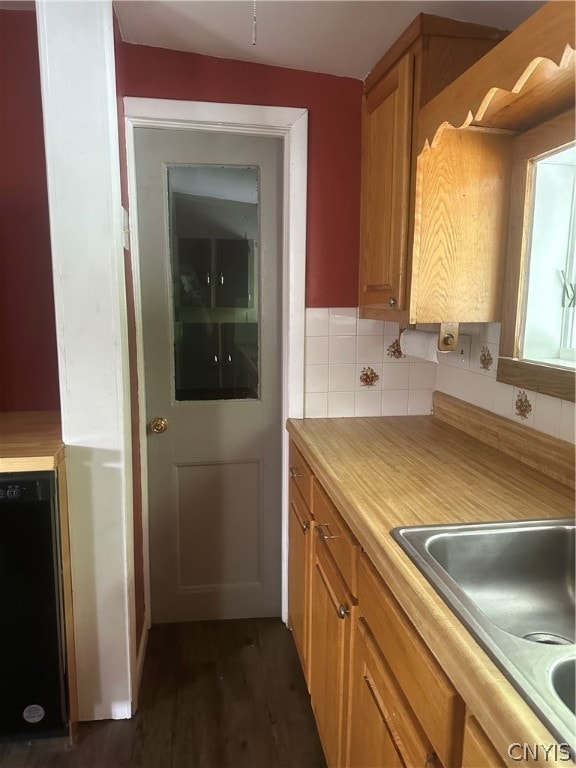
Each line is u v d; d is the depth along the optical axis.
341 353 2.16
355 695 1.27
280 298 2.21
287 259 2.11
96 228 1.57
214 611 2.37
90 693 1.79
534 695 0.67
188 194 2.12
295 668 2.08
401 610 1.01
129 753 1.69
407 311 1.64
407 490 1.36
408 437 1.89
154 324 2.16
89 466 1.65
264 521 2.35
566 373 1.40
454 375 2.06
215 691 1.96
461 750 0.79
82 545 1.69
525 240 1.55
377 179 1.86
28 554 1.54
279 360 2.25
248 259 2.19
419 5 1.51
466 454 1.68
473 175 1.57
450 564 1.12
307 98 2.02
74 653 1.74
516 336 1.61
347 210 2.09
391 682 1.02
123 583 1.73
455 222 1.58
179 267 2.16
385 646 1.06
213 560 2.35
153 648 2.19
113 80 1.58
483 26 1.54
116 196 1.60
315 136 2.04
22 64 1.85
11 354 1.98
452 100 1.34
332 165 2.06
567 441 1.43
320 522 1.65
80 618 1.73
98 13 1.49
